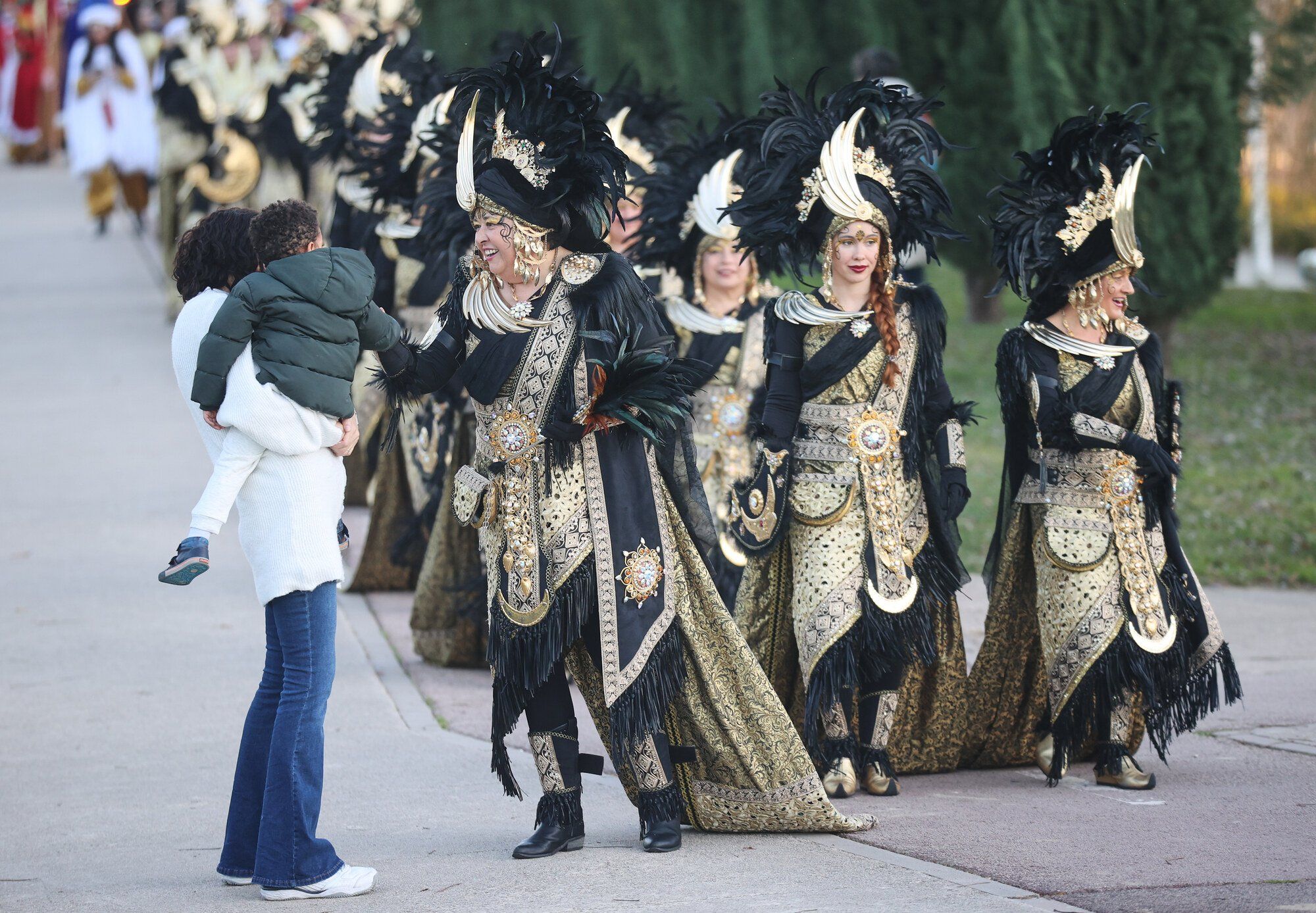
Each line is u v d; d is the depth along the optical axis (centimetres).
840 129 1680
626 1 3812
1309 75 4147
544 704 1487
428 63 2519
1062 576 1698
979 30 3766
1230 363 4572
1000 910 1305
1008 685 1794
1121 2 3638
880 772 1692
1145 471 1705
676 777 1530
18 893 1423
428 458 2312
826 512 1689
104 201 7188
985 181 3831
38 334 5091
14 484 3372
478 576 2150
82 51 6762
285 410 1352
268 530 1375
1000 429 3722
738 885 1383
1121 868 1414
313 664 1389
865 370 1689
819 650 1652
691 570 1503
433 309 2414
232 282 1445
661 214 2128
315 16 3888
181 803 1681
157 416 4038
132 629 2395
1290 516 3011
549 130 1447
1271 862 1425
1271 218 7794
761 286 2138
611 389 1444
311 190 4088
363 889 1385
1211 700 1727
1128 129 1711
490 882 1410
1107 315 1720
